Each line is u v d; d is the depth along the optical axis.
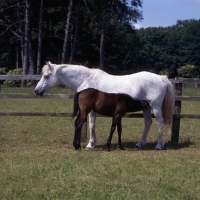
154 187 5.50
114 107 7.88
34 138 9.55
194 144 9.09
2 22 37.72
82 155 7.49
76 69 8.23
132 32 40.72
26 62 35.25
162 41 79.44
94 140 8.42
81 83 8.23
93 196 5.10
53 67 8.27
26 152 7.84
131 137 9.99
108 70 56.22
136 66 70.06
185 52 72.25
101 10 36.06
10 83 31.91
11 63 52.12
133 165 6.69
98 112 7.95
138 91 8.09
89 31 42.75
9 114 8.80
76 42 41.88
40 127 11.21
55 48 44.50
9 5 37.34
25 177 5.94
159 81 8.22
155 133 10.60
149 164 6.80
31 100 19.94
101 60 39.41
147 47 73.25
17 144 8.80
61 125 11.62
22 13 39.03
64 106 17.09
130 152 7.97
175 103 9.02
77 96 7.89
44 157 7.32
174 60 72.50
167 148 8.61
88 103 7.80
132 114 8.80
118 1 36.94
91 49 48.41
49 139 9.45
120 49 51.47
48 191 5.32
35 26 43.12
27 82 31.17
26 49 35.22
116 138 9.80
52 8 40.59
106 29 39.12
